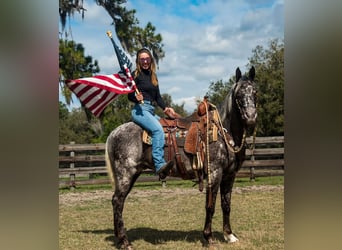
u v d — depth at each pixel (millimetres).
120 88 4980
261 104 19547
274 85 19516
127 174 5008
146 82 5055
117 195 5031
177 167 4973
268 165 12375
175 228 6246
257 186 11258
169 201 9297
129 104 21109
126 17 19797
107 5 19547
